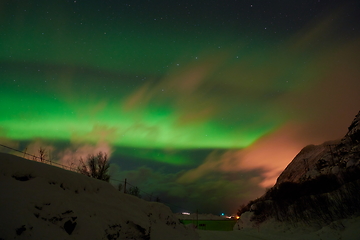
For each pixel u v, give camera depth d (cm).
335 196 2833
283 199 3906
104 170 3200
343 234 2033
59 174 1056
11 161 898
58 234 741
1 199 696
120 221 1139
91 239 845
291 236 2717
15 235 606
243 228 4012
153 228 1450
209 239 2080
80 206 997
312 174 4103
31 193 809
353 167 3153
